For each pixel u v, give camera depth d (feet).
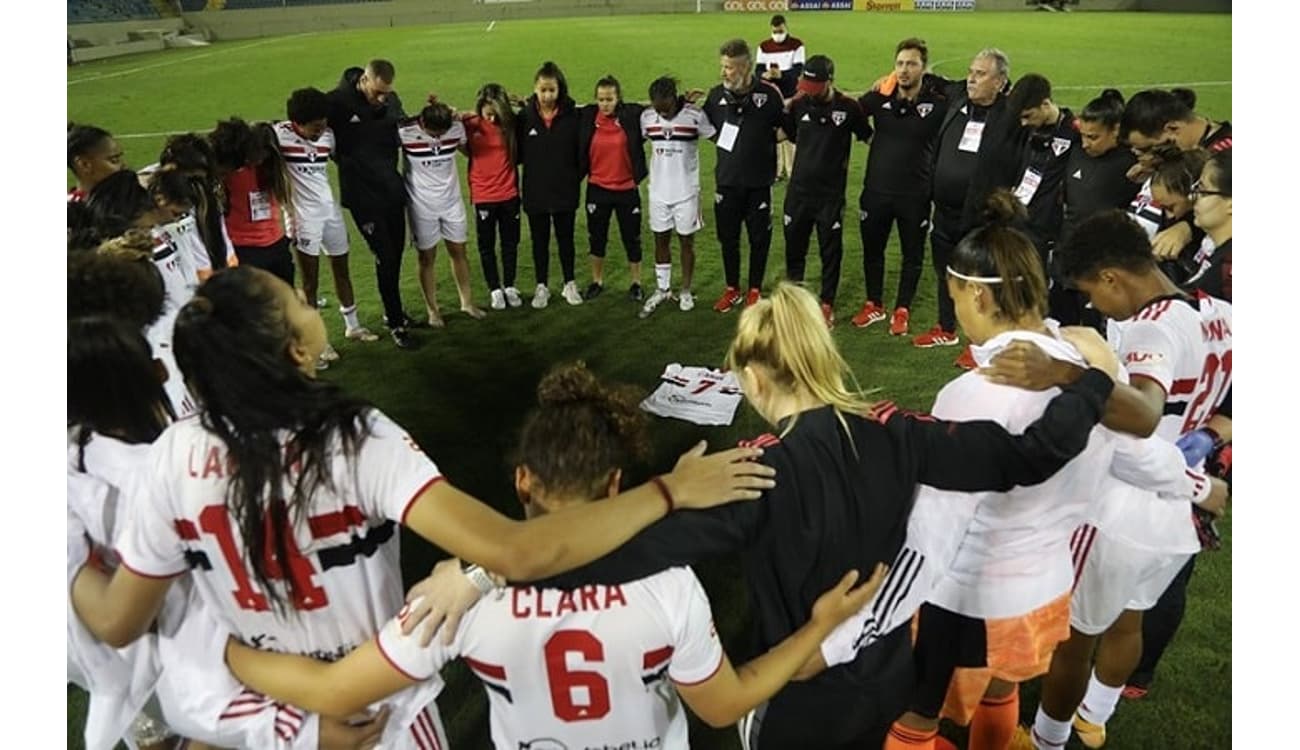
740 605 11.34
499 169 19.61
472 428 15.74
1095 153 15.10
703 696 5.35
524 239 26.27
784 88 33.35
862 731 6.24
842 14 83.41
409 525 4.90
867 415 5.79
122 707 6.13
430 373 17.94
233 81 57.47
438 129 18.44
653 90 18.83
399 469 4.94
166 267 11.06
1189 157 11.60
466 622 5.00
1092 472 6.61
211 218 13.92
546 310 21.04
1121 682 8.61
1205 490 7.64
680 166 19.51
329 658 5.59
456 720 9.60
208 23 86.28
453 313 21.12
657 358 18.35
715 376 17.06
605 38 69.56
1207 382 7.86
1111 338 8.77
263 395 4.87
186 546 5.12
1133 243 7.65
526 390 17.10
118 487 5.85
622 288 22.36
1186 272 11.78
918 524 6.01
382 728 5.78
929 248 24.79
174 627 5.69
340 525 5.09
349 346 19.39
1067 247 7.99
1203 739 9.14
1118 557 7.48
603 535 4.87
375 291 22.77
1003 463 5.69
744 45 18.51
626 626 4.94
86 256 7.45
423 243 19.49
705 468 5.38
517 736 5.47
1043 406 6.04
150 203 11.27
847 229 26.45
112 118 46.26
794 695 6.15
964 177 17.10
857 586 5.76
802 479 5.48
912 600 6.21
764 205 19.49
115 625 5.33
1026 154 16.44
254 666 5.47
